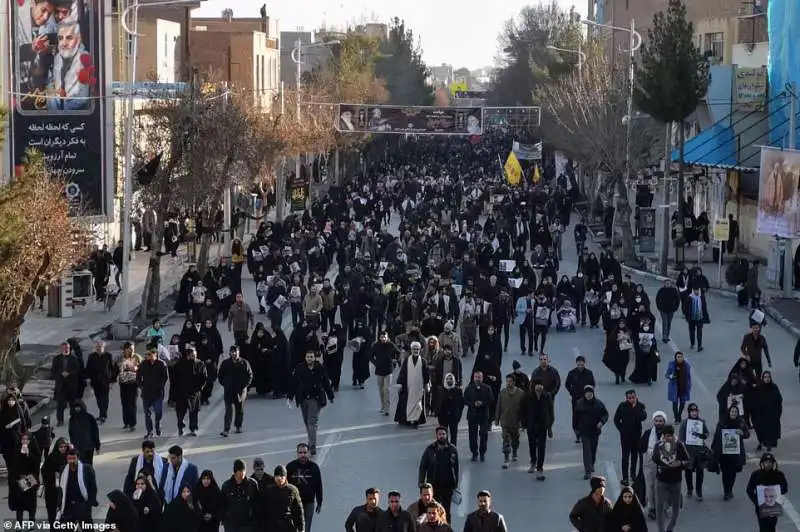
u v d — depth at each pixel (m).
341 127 96.62
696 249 72.75
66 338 44.22
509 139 166.88
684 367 31.34
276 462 28.47
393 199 99.19
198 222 64.75
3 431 24.72
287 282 48.38
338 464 28.61
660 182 82.25
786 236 52.72
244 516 20.27
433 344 33.34
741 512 25.05
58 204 33.38
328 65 131.25
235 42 116.75
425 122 97.00
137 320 48.41
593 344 44.56
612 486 26.72
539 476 27.22
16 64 49.44
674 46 61.94
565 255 73.44
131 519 20.06
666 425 23.69
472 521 19.09
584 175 107.38
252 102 76.31
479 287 44.97
